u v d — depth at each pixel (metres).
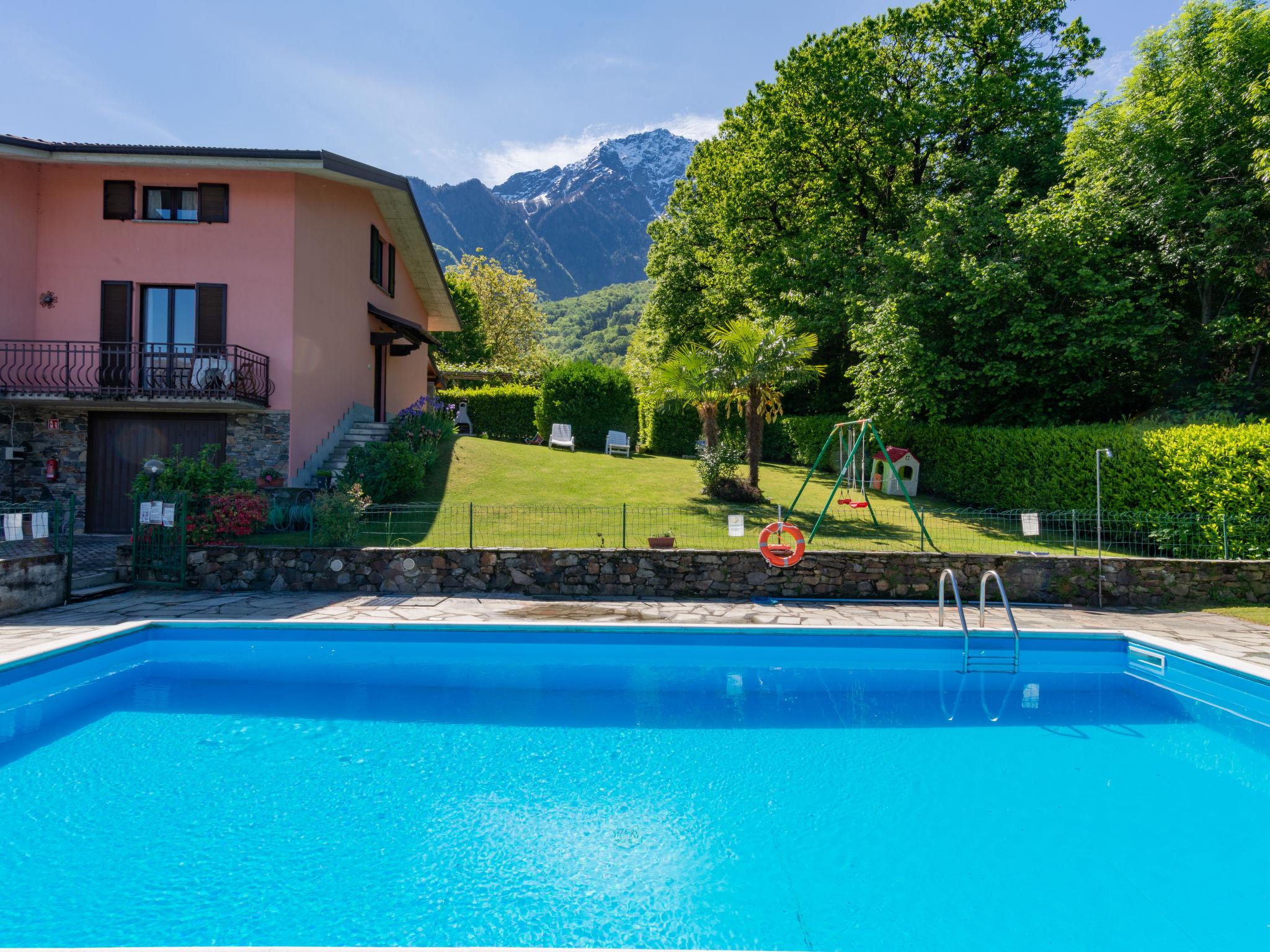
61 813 4.40
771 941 3.26
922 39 22.86
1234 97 15.65
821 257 21.38
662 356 31.23
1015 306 16.80
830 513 15.05
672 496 15.81
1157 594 10.34
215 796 4.68
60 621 8.23
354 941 3.20
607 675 7.68
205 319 14.59
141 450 14.59
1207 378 16.34
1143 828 4.39
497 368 46.44
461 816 4.45
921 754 5.56
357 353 18.03
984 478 16.34
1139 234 17.03
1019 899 3.61
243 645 8.37
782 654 8.41
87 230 14.59
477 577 10.59
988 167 20.64
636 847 4.09
